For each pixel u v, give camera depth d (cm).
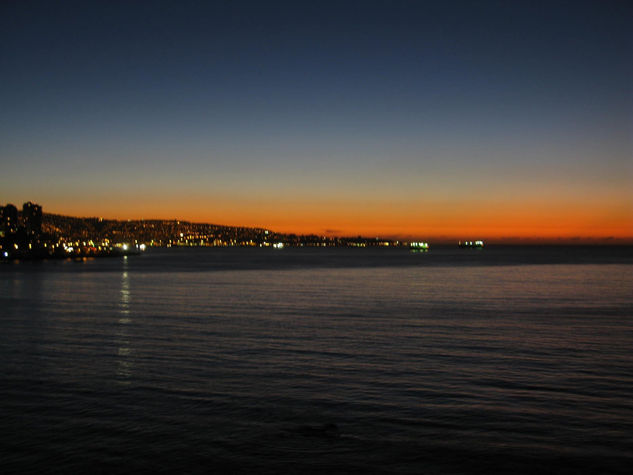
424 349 2483
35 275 9275
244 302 4641
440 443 1365
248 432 1437
